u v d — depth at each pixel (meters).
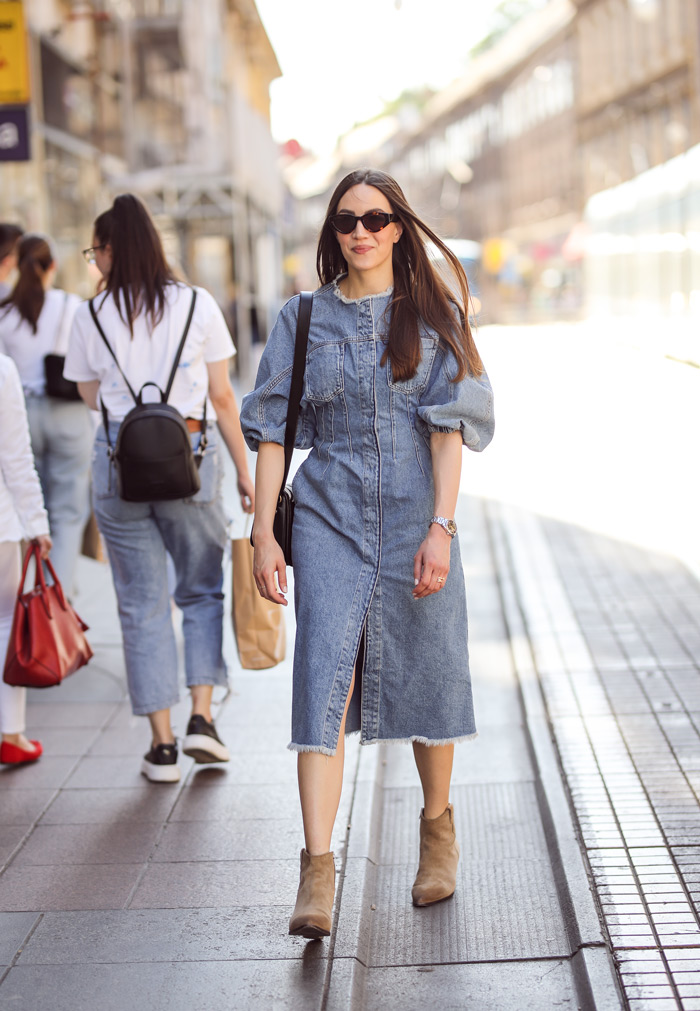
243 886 3.29
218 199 18.69
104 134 17.08
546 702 4.71
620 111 38.09
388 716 2.99
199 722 4.05
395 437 2.89
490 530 8.50
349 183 2.90
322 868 2.83
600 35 41.31
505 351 31.45
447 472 2.86
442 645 2.96
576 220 50.12
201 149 18.61
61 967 2.86
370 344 2.90
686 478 10.25
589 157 43.38
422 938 3.06
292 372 2.96
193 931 3.03
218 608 4.21
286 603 2.97
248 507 4.18
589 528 8.27
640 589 6.47
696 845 3.39
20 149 8.90
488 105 65.25
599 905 3.08
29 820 3.77
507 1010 2.71
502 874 3.43
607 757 4.10
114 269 3.91
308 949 2.91
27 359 5.48
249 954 2.90
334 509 2.92
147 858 3.48
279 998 2.69
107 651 5.69
